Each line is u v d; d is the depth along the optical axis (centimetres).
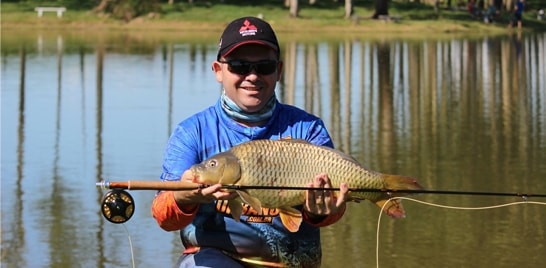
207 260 459
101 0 5028
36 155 1297
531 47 3741
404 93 2073
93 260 833
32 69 2470
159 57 2939
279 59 478
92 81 2202
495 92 2105
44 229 928
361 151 1338
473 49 3584
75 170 1199
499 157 1300
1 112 1689
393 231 930
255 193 430
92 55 2986
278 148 434
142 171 1192
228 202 438
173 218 443
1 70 2427
